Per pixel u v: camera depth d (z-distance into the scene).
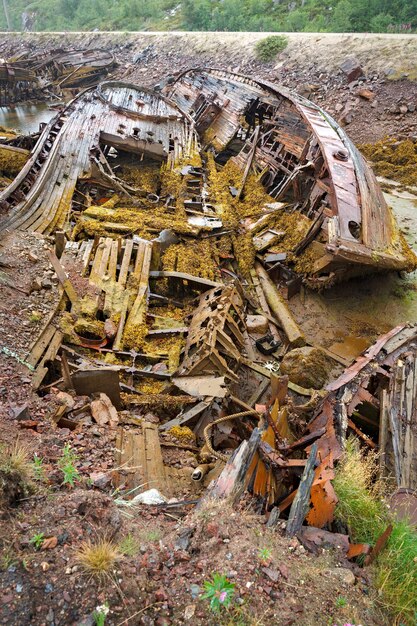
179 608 2.94
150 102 22.11
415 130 20.11
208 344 7.96
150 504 4.08
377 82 23.11
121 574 3.04
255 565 3.20
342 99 23.38
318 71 25.98
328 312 11.26
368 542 3.83
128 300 9.36
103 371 6.46
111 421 5.93
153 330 9.04
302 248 11.93
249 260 12.22
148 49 36.94
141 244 11.09
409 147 19.33
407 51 23.61
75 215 12.72
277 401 5.65
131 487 4.83
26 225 11.34
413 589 3.31
